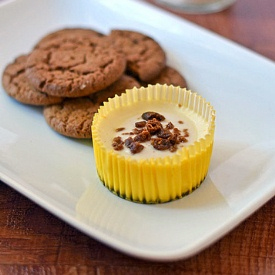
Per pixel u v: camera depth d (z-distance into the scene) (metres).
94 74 0.47
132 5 0.56
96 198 0.41
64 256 0.39
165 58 0.51
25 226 0.41
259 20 0.59
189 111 0.44
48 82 0.47
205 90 0.49
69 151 0.45
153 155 0.40
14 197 0.42
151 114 0.43
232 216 0.38
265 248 0.39
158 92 0.44
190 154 0.40
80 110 0.46
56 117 0.46
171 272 0.38
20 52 0.54
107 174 0.41
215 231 0.37
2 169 0.42
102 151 0.40
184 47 0.52
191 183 0.41
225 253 0.39
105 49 0.50
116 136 0.42
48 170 0.43
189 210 0.40
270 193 0.39
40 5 0.56
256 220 0.41
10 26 0.55
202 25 0.59
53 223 0.41
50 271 0.38
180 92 0.44
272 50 0.55
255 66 0.49
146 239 0.38
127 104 0.44
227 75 0.50
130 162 0.39
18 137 0.46
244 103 0.48
